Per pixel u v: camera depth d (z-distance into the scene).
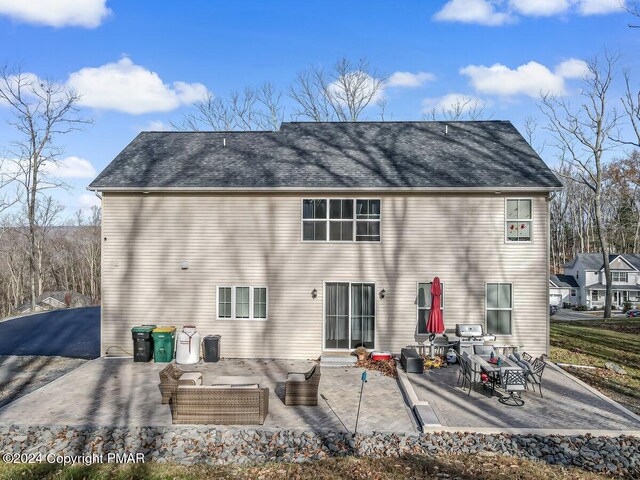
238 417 10.35
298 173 16.95
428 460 8.60
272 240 16.50
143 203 16.67
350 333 16.34
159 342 15.71
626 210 67.69
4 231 51.06
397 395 12.44
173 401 10.84
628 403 12.02
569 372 14.78
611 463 8.58
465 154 18.09
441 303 16.14
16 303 58.47
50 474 8.05
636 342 19.61
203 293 16.56
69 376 14.09
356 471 8.16
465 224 16.14
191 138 20.22
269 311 16.42
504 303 16.09
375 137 19.91
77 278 70.19
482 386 13.00
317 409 11.35
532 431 9.82
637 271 62.12
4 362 16.14
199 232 16.61
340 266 16.38
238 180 16.58
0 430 10.01
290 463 8.57
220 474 8.12
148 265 16.62
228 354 16.47
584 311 58.59
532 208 16.00
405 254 16.27
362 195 16.34
